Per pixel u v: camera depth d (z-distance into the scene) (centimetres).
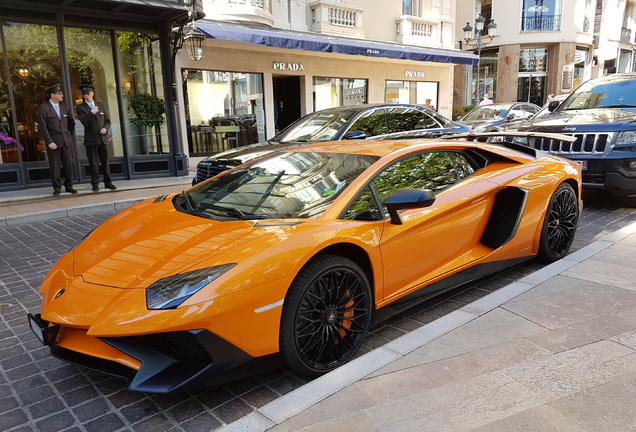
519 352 245
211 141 1278
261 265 226
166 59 1003
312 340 247
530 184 372
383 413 201
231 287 217
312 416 202
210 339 212
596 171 584
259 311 223
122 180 991
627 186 570
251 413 208
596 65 3058
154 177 1027
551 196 388
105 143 863
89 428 219
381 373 234
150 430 216
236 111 1315
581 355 238
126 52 966
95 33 931
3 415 229
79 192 847
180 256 242
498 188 353
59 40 889
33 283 417
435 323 285
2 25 833
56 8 864
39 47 877
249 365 226
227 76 1282
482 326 278
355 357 275
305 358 244
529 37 2659
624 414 190
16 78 862
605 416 189
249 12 1223
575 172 423
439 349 254
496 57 2769
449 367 235
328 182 302
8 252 520
